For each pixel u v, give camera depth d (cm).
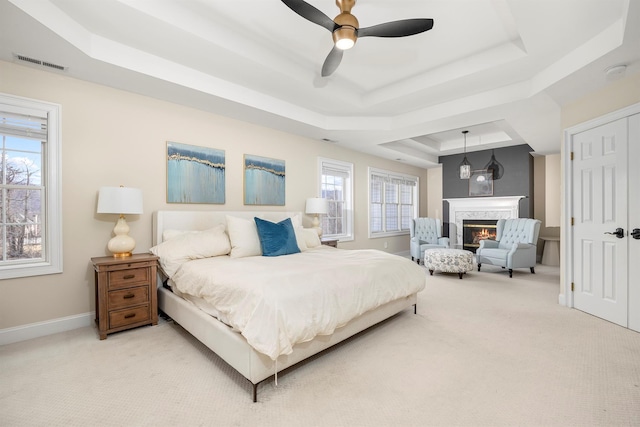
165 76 288
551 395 177
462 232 742
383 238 688
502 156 675
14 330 251
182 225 343
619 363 213
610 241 292
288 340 177
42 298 267
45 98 268
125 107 314
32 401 173
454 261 495
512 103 346
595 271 310
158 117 338
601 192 302
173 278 282
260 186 438
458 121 417
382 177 690
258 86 352
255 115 392
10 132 253
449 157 768
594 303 312
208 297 224
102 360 221
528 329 278
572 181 338
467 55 313
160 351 236
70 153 281
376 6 237
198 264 271
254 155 430
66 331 275
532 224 543
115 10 218
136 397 178
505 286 444
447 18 251
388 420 158
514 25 260
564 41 257
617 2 208
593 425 152
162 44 262
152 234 334
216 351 207
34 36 216
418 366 212
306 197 510
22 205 267
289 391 184
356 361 221
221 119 394
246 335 174
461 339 257
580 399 173
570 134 339
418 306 348
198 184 371
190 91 315
